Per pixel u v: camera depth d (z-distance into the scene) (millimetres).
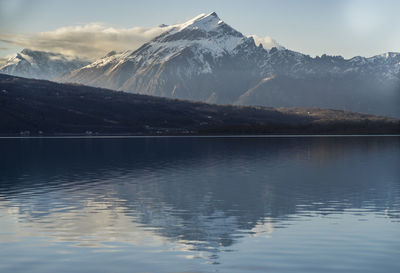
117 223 34625
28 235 31016
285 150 130375
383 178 62906
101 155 112438
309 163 87500
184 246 28422
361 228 32625
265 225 33844
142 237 30578
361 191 50562
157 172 71812
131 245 28656
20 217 36750
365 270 23953
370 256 26172
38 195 48312
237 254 26734
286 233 31375
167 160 95938
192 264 25000
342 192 49938
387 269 24078
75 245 28688
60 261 25625
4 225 33906
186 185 56219
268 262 25266
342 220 35344
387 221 34938
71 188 53688
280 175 67250
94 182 59156
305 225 33750
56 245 28688
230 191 51125
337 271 23828
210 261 25484
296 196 47344
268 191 51000
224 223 34656
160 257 26266
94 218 36375
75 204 42781
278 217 36625
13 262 25453
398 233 31109
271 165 83500
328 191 50750
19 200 45031
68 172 71875
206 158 101062
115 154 116312
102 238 30281
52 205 42344
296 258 25906
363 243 28750
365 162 89312
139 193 49781
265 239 29875
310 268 24281
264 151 126125
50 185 56375
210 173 70188
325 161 91938
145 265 24922
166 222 34969
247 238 30172
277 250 27453
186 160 95625
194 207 41188
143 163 88562
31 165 84500
